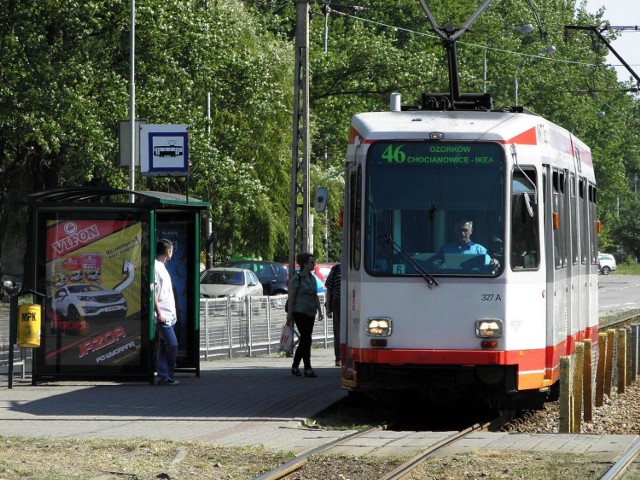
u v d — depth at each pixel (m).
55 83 96.50
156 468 26.00
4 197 115.56
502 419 39.28
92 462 26.47
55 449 28.25
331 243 160.75
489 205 36.28
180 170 65.88
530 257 36.97
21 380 46.84
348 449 29.52
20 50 96.69
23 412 36.62
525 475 26.09
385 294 36.03
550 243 38.44
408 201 36.47
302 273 49.22
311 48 141.12
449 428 37.66
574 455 28.84
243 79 116.56
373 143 36.88
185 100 109.50
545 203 38.62
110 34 103.75
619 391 54.81
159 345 45.22
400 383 36.22
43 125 95.81
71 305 44.44
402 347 35.84
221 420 35.19
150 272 44.22
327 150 147.88
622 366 54.75
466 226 36.22
